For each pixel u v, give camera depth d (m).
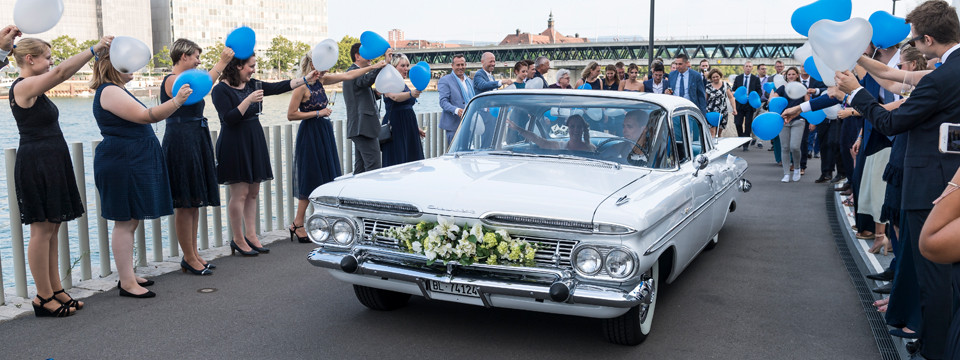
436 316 4.92
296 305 5.17
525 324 4.77
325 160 7.14
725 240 7.57
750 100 11.80
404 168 4.95
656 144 4.98
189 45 5.78
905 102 3.79
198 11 172.25
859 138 6.84
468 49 150.38
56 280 4.95
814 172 13.34
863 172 6.58
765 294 5.55
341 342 4.42
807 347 4.42
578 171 4.68
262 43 184.38
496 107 5.51
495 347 4.35
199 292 5.48
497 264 3.99
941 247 2.13
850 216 8.26
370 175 4.73
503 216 3.94
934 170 3.76
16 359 4.11
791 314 5.06
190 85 5.01
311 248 6.99
